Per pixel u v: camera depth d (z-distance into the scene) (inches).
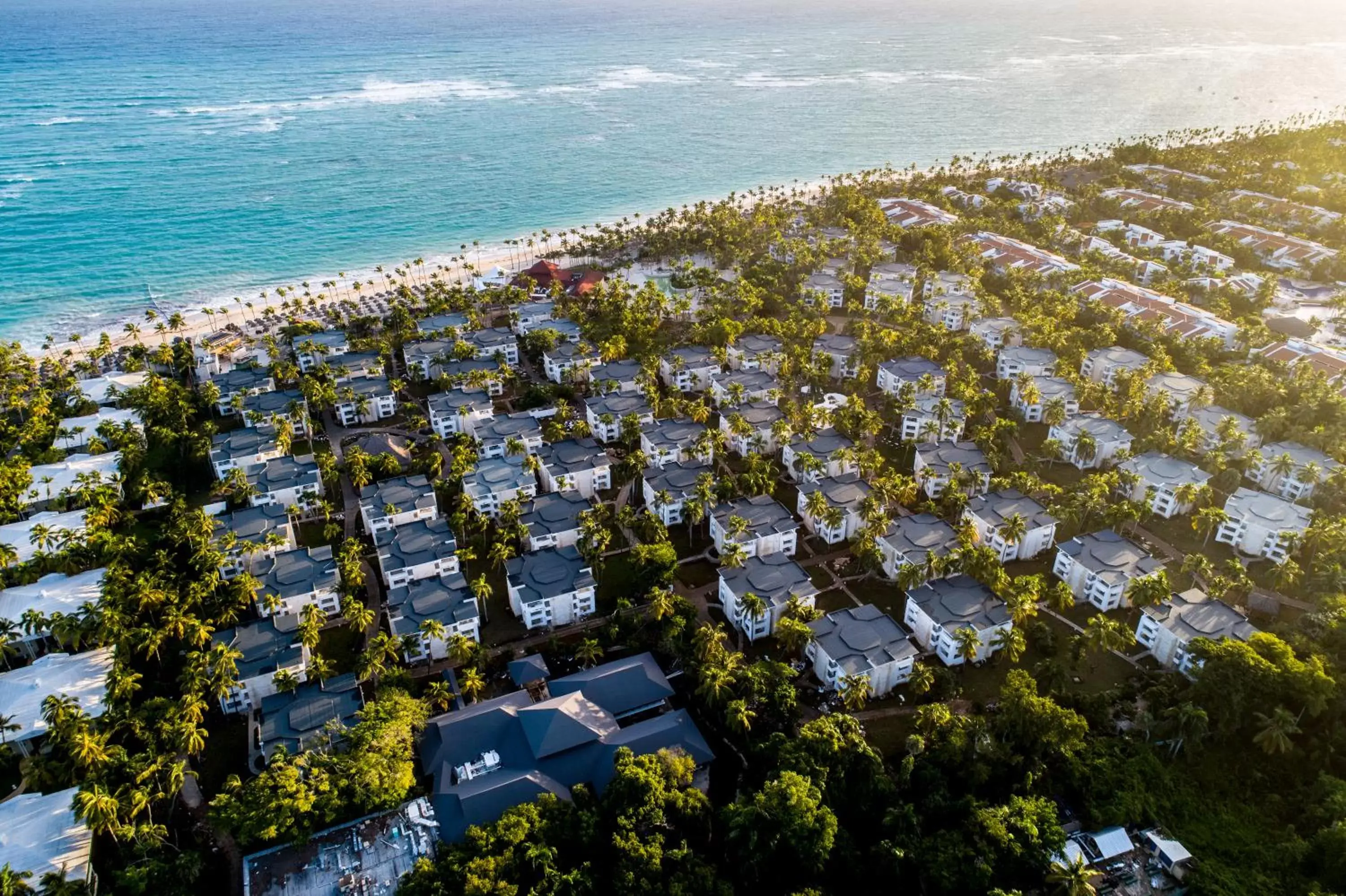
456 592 7258.9
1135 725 6254.9
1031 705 5802.2
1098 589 7490.2
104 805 5078.7
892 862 5064.0
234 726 6407.5
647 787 5305.1
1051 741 5713.6
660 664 6924.2
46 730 5954.7
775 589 7249.0
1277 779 5890.8
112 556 7588.6
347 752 5723.4
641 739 5871.1
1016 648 6584.6
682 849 5083.7
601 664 6850.4
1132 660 6993.1
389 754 5600.4
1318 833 5295.3
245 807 5246.1
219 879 5285.4
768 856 5088.6
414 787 5689.0
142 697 6550.2
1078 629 7332.7
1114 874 5236.2
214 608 7303.2
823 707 6496.1
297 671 6584.6
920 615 7106.3
